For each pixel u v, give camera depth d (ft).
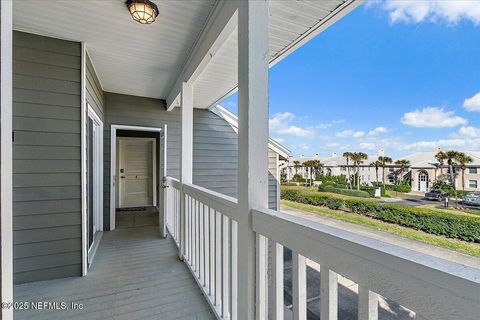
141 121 15.38
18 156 7.91
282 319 3.81
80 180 8.66
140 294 7.33
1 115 2.29
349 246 2.55
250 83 4.52
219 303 6.45
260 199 4.54
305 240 3.19
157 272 8.77
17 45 7.88
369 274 2.34
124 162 22.91
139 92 14.52
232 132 18.43
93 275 8.54
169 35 7.98
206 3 6.32
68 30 7.79
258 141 4.55
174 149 16.20
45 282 8.02
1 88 2.29
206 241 7.47
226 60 9.77
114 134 14.62
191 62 9.18
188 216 9.63
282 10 6.13
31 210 8.05
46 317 6.29
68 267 8.41
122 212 19.85
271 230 3.92
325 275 2.86
